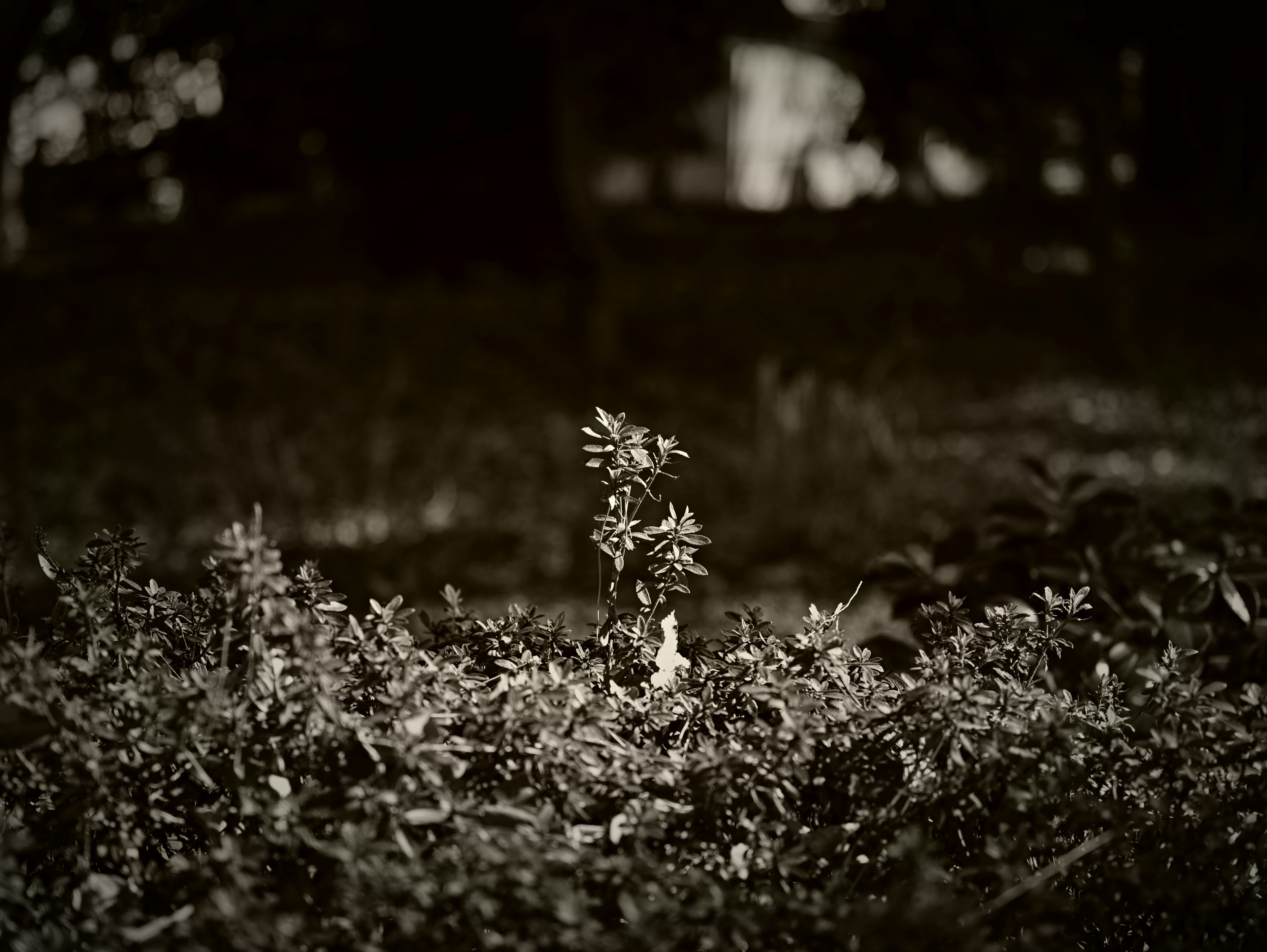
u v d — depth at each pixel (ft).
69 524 25.62
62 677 6.10
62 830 5.61
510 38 44.78
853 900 5.54
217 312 47.39
